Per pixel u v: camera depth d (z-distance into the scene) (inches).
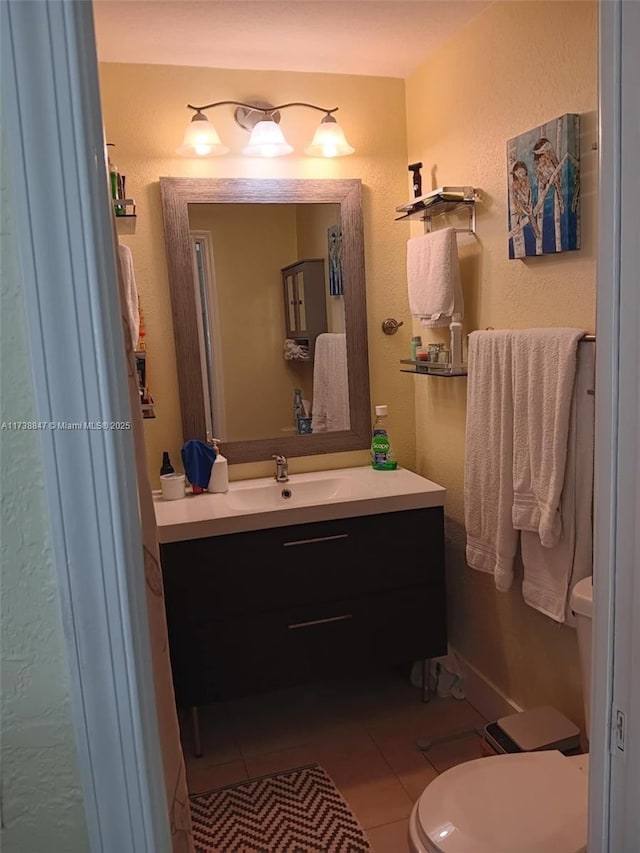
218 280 103.5
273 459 109.7
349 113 106.5
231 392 106.2
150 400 99.0
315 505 92.0
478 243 92.4
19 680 30.9
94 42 27.7
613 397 35.8
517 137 79.2
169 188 99.5
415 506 96.7
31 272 27.2
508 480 83.2
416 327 112.3
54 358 27.9
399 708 105.5
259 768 92.7
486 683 101.3
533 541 81.4
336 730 100.5
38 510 29.5
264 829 81.8
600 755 39.1
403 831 80.7
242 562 90.4
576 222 72.3
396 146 109.4
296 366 108.7
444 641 101.6
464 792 62.5
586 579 70.1
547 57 75.2
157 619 39.4
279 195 104.2
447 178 98.7
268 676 94.0
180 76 99.0
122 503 29.7
